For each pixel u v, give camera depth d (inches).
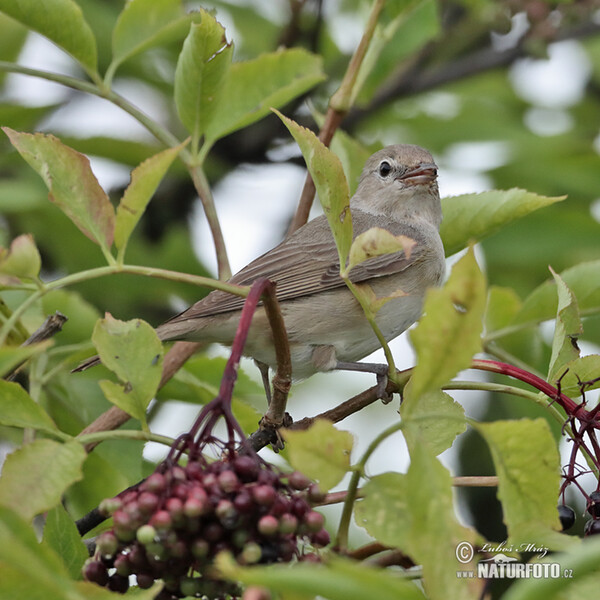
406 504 222.8
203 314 451.5
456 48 637.9
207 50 362.9
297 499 224.1
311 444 220.8
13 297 381.4
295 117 616.1
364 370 466.9
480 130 613.6
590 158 572.1
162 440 254.8
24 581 194.2
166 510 216.2
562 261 535.5
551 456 223.0
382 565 251.1
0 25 569.3
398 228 524.4
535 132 617.0
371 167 556.4
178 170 563.5
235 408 359.6
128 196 266.7
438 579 207.5
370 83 509.0
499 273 564.4
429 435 276.2
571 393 295.9
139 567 225.9
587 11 593.9
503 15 602.9
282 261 489.4
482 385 293.6
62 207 270.4
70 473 232.2
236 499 215.2
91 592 199.6
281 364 287.4
